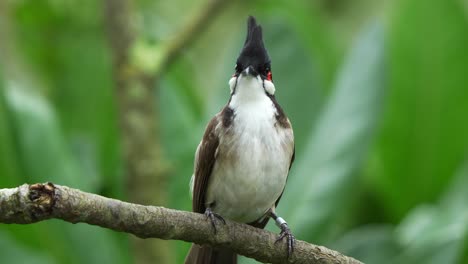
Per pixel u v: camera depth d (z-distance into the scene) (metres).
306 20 13.16
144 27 13.16
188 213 7.95
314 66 12.00
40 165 10.57
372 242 11.33
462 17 13.05
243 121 9.39
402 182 13.13
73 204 7.11
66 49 13.27
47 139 10.66
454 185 12.06
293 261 8.48
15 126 10.59
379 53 11.34
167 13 13.89
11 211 6.95
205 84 14.59
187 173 11.44
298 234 10.63
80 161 12.49
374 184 13.09
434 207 12.56
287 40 12.05
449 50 13.11
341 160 10.95
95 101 13.39
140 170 10.69
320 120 11.50
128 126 10.80
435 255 10.74
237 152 9.34
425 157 13.11
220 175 9.44
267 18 12.13
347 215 12.78
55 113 11.83
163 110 11.56
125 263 11.15
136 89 10.82
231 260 9.72
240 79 9.54
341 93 11.38
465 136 13.11
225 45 14.84
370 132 10.99
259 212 9.70
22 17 12.83
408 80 13.20
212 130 9.50
